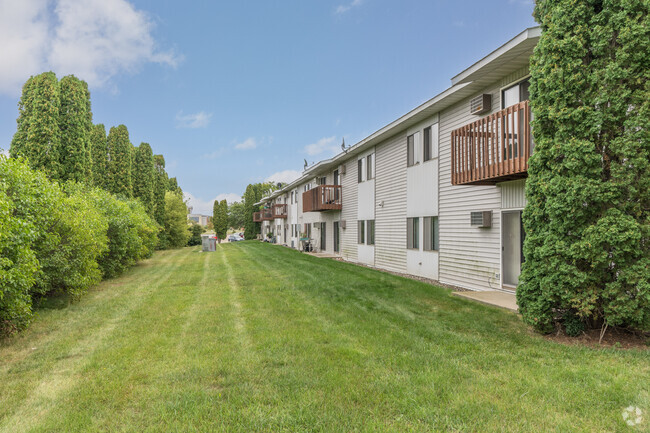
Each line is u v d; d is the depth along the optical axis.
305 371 3.76
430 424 2.70
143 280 10.93
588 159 4.15
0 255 4.66
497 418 2.75
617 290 4.07
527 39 5.83
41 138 11.81
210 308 6.94
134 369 3.91
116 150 20.44
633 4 3.89
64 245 7.13
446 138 9.66
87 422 2.82
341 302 7.26
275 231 37.88
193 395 3.26
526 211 4.93
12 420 2.87
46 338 5.12
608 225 4.06
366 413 2.89
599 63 4.18
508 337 4.73
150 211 23.33
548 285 4.53
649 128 3.91
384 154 13.41
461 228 9.02
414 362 3.94
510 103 7.48
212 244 25.22
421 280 10.41
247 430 2.69
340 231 18.17
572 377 3.40
